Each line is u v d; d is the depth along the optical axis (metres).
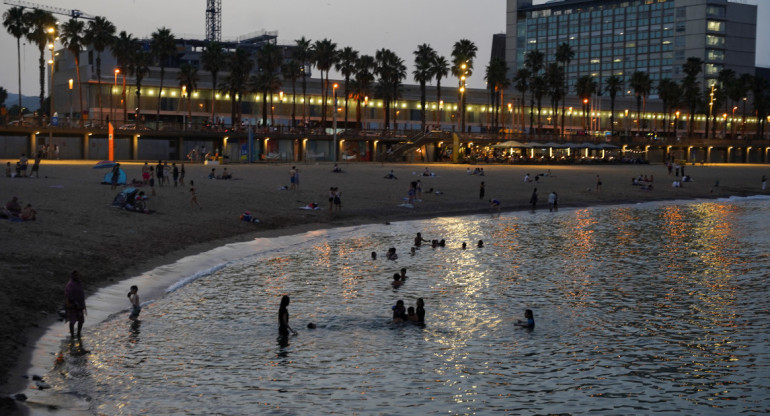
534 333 21.97
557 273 32.16
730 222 54.91
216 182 63.62
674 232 48.12
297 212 51.41
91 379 17.16
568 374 18.23
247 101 130.12
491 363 19.06
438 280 30.30
